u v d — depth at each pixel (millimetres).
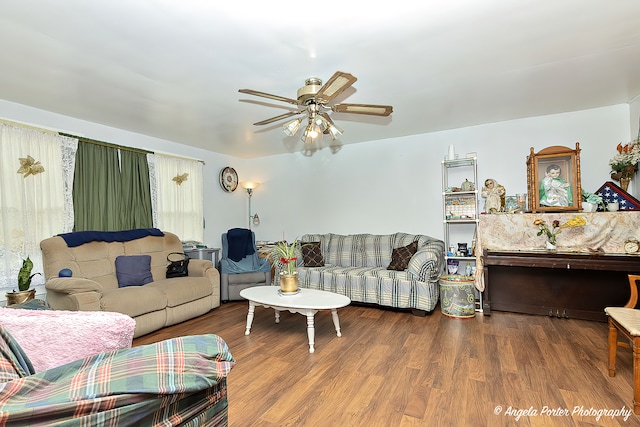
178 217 4676
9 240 2992
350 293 4102
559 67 2580
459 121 4039
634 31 2066
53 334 988
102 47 2148
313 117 2492
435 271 3740
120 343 1069
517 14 1871
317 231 5445
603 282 3355
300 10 1782
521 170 3998
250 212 6043
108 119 3668
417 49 2242
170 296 3385
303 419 1777
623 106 3529
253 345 2867
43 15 1793
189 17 1833
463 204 4141
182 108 3332
